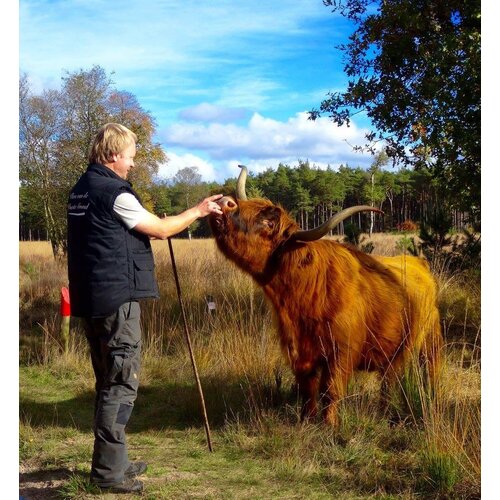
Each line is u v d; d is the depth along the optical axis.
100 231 3.77
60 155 25.59
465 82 6.95
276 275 4.76
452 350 6.89
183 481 4.08
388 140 8.49
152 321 8.62
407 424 4.94
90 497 3.82
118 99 26.16
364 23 8.41
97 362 4.06
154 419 5.58
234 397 5.73
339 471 4.22
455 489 3.87
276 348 6.50
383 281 5.09
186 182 46.84
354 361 4.89
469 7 7.09
